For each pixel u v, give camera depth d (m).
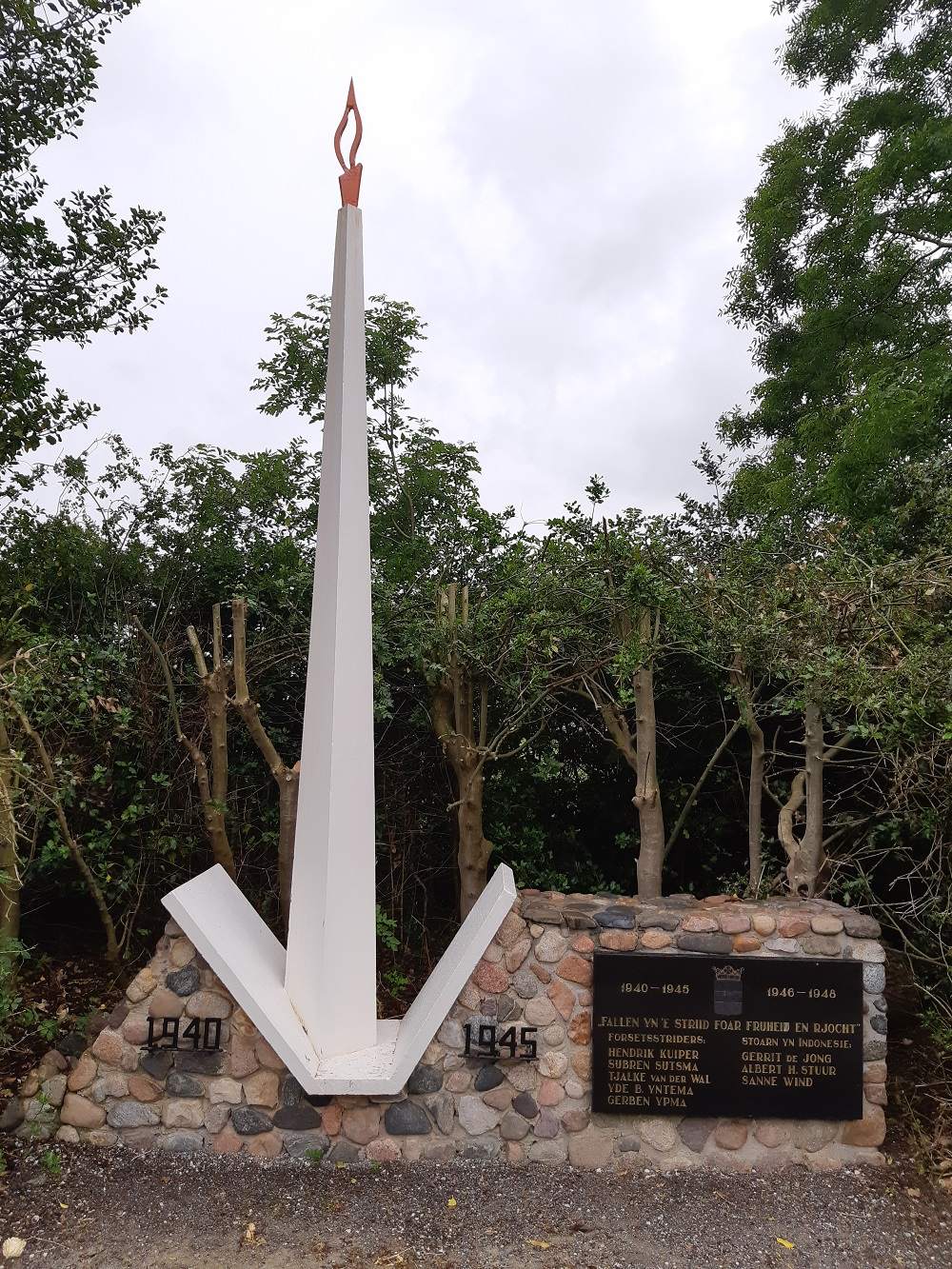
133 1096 4.06
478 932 4.15
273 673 6.71
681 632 5.78
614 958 4.13
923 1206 3.82
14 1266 3.24
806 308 12.64
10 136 5.81
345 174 4.49
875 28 11.51
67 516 6.77
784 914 4.22
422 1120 4.04
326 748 4.32
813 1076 4.11
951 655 4.26
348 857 4.30
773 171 12.59
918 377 10.28
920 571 4.73
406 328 8.24
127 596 7.12
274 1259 3.34
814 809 5.18
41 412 6.03
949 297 11.72
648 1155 4.08
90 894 6.28
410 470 8.20
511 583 6.09
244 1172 3.91
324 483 4.54
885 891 5.86
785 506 10.85
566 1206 3.74
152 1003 4.09
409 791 6.88
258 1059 4.05
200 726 6.45
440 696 5.97
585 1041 4.13
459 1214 3.66
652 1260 3.40
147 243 6.16
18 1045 4.99
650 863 5.35
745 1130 4.11
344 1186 3.83
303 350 8.16
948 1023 4.73
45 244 5.88
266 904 6.50
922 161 10.43
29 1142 4.01
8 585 6.33
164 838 6.04
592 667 5.73
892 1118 4.48
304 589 6.62
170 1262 3.29
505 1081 4.10
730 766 6.87
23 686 4.58
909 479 7.00
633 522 5.59
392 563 7.70
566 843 7.21
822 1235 3.59
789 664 4.81
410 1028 4.33
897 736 4.46
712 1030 4.11
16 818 5.11
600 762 7.12
